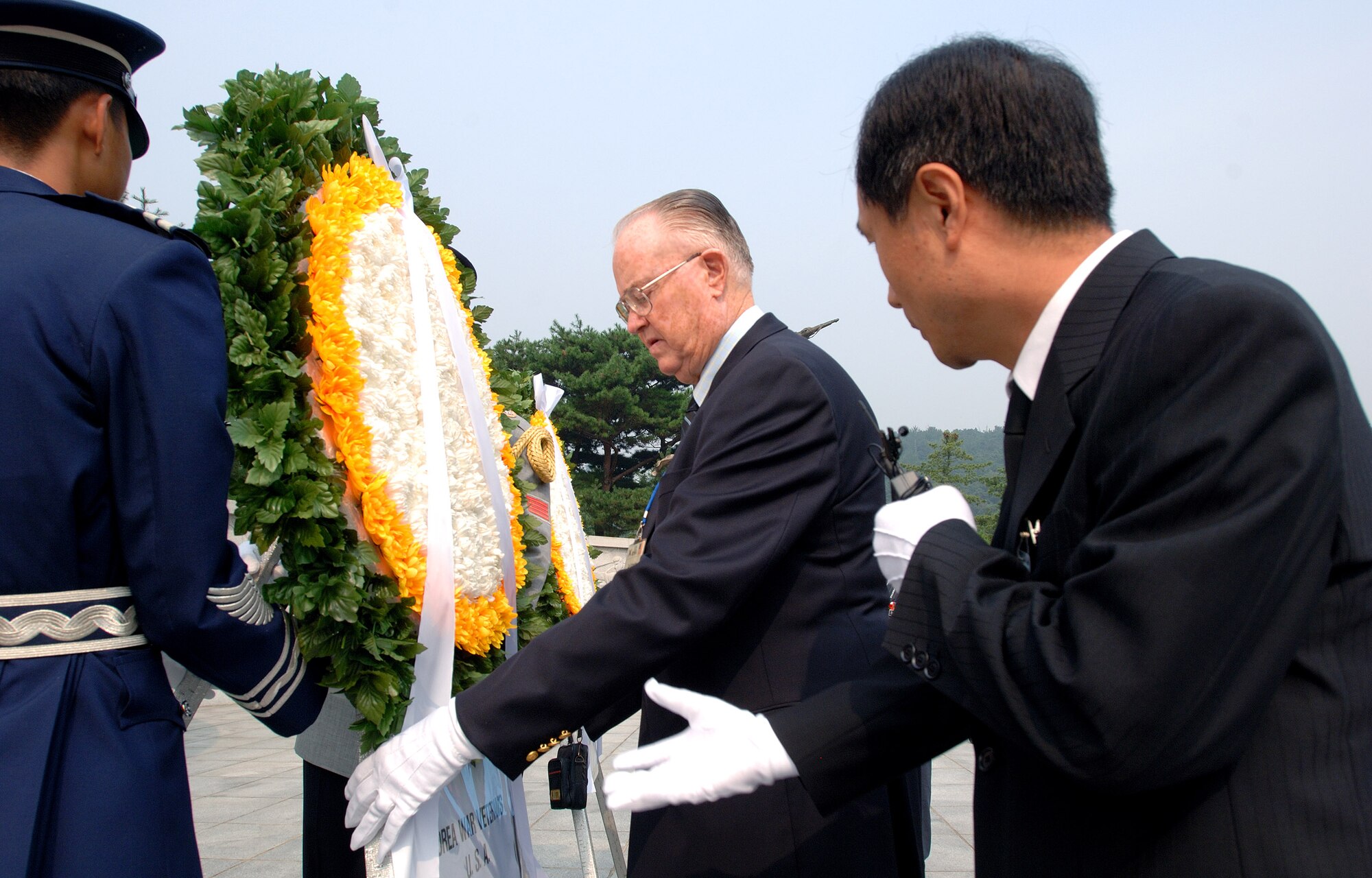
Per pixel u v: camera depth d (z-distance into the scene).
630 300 2.53
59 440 1.55
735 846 2.02
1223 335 1.04
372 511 1.96
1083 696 1.03
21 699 1.54
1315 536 1.00
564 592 3.47
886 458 1.54
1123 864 1.12
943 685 1.25
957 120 1.24
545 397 4.25
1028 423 1.31
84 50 1.79
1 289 1.56
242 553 2.18
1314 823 1.04
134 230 1.72
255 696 1.81
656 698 1.60
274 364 1.90
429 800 2.01
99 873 1.50
